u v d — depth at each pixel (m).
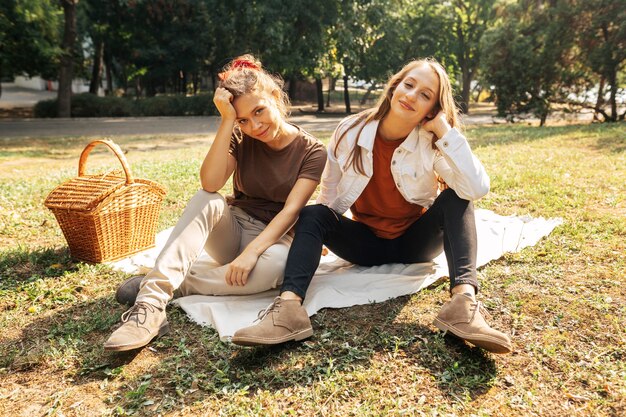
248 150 3.06
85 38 31.94
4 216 4.86
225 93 2.76
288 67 25.25
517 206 4.99
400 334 2.58
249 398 2.11
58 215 3.55
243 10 24.64
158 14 27.67
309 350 2.45
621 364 2.25
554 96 16.80
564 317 2.69
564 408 2.01
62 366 2.37
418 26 34.69
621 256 3.46
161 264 2.62
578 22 15.84
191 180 6.54
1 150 12.12
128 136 16.28
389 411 2.00
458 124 2.88
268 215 3.13
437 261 3.50
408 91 2.68
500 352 2.28
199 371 2.31
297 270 2.57
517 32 16.83
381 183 2.98
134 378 2.27
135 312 2.52
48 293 3.15
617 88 16.30
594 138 10.17
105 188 3.55
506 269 3.33
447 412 2.00
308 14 24.22
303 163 3.00
